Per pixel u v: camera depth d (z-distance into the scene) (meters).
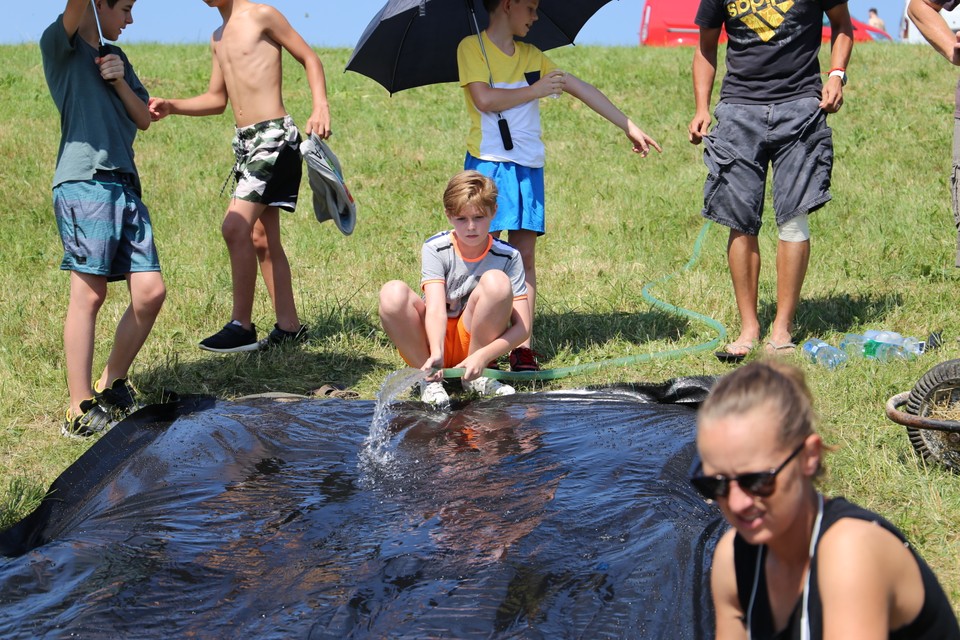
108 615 2.98
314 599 3.05
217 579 3.22
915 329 6.28
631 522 3.56
